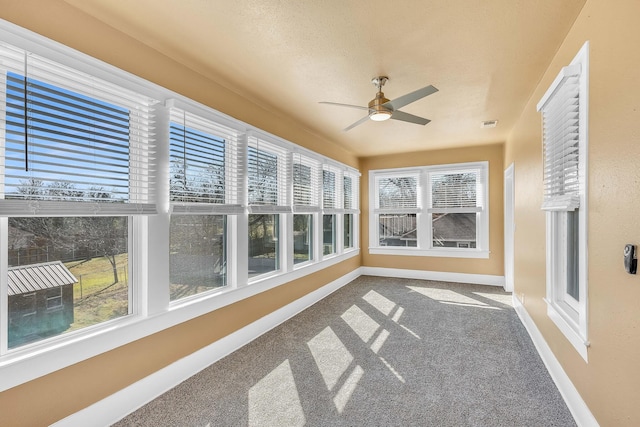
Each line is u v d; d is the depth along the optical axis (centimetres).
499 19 183
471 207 536
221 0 165
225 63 235
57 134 166
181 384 228
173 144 233
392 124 388
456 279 550
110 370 187
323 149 467
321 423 185
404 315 379
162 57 219
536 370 245
